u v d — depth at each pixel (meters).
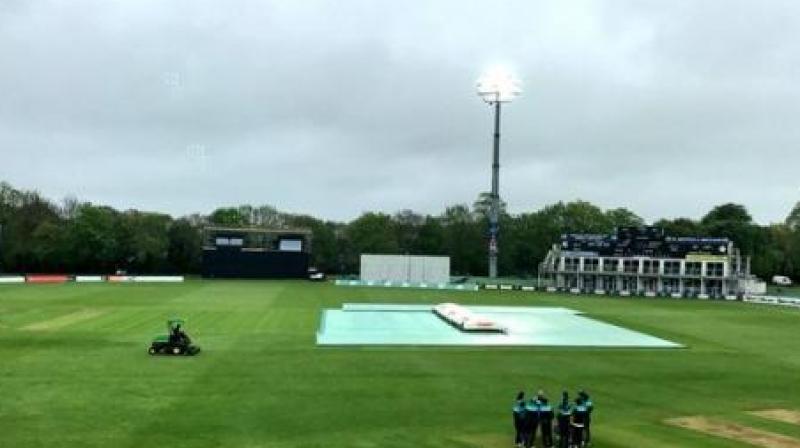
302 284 145.25
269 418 36.16
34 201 186.25
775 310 112.75
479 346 62.50
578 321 85.75
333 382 45.38
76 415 36.06
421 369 50.47
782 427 37.16
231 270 160.00
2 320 74.38
